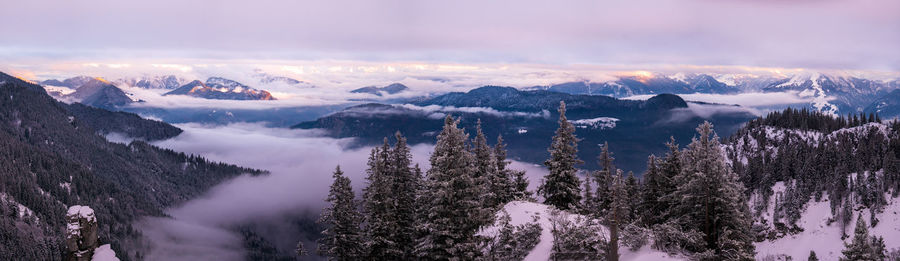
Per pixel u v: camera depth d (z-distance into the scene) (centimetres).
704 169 3938
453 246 3941
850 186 14350
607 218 4075
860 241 4256
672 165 4994
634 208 5338
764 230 14438
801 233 13775
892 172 13988
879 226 12569
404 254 4503
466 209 3950
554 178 5328
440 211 4012
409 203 4659
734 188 3997
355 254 4456
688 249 3794
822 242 13112
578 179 5344
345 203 4466
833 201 13762
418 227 4062
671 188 4903
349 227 4469
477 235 4106
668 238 3753
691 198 4044
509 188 5769
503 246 4047
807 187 14912
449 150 4016
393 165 4775
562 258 3725
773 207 15225
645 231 3775
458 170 3944
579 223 4009
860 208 13475
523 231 4094
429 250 4088
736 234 3903
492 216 4181
